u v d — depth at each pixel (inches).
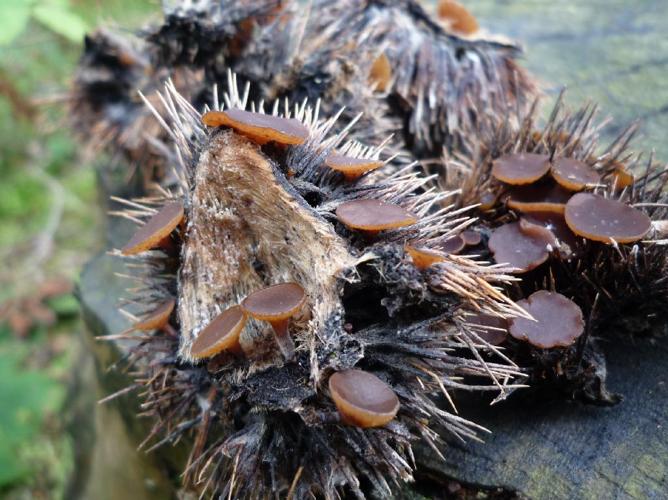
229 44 6.8
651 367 5.8
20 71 13.0
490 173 6.2
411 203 5.5
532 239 5.8
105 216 8.0
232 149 5.4
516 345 5.7
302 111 6.0
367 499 5.7
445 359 5.3
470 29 7.6
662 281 5.6
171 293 5.8
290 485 5.3
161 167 7.3
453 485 5.7
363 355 5.3
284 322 5.3
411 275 5.3
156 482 6.7
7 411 9.6
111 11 11.7
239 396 5.4
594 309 5.7
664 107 7.5
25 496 9.8
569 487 5.5
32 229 13.5
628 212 5.7
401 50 7.1
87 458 8.0
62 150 14.0
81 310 7.4
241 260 5.6
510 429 5.8
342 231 5.4
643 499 5.4
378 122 6.7
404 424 5.4
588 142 6.3
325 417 5.2
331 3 7.1
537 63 8.8
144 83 7.3
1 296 12.1
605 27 9.3
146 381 5.8
